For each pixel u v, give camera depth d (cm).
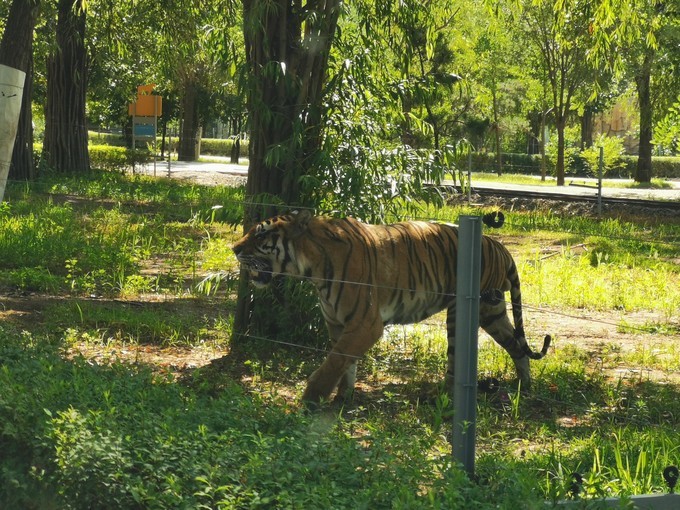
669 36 2478
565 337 1084
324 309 773
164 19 1630
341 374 747
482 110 4316
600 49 1271
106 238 1535
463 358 481
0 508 487
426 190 981
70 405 518
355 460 492
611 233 2020
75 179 2562
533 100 4484
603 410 772
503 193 2772
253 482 447
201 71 4488
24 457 494
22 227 1516
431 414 721
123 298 1164
